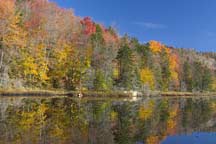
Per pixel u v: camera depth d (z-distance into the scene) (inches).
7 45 2449.6
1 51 2399.1
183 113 1582.2
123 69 3501.5
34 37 2817.4
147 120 1201.4
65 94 2748.5
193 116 1432.1
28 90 2471.7
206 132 936.3
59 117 1159.6
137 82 3705.7
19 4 3095.5
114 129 940.6
